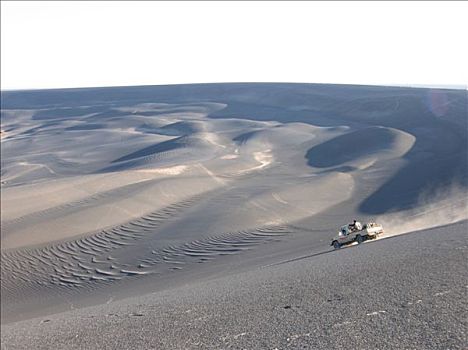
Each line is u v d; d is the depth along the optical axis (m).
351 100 132.12
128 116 145.00
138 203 43.84
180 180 52.00
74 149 96.12
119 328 12.63
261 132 92.69
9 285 29.41
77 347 11.44
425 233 20.81
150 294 20.67
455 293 10.11
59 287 28.50
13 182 70.44
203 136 89.38
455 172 46.50
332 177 51.81
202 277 25.36
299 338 9.15
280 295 13.20
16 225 38.91
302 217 38.91
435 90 131.62
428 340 8.00
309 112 132.88
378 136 72.56
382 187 46.84
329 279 14.16
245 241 33.38
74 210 42.00
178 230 36.91
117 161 79.75
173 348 10.00
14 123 166.38
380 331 8.74
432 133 75.31
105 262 31.78
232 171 60.34
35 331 14.92
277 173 59.50
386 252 17.16
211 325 11.18
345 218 37.47
